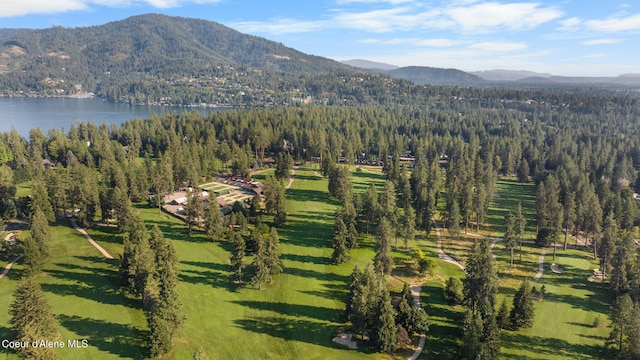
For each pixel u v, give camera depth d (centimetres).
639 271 9912
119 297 9081
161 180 15625
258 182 19012
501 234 14238
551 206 14388
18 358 6969
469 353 7344
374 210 13212
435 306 9344
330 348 7719
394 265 11431
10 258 10775
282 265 10569
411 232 12438
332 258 11262
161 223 13688
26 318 6731
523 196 19062
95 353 7225
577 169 19900
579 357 7800
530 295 8575
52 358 6650
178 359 7188
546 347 8075
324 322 8538
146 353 7288
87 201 12719
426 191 14700
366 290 7962
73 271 10188
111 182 16850
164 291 7538
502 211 16725
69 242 11850
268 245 10075
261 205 15525
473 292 8950
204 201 15225
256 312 8794
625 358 7719
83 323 8050
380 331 7556
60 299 8888
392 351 7700
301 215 15050
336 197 17238
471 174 18488
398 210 13162
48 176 13650
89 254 11150
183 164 17312
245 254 11594
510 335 8412
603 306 9719
